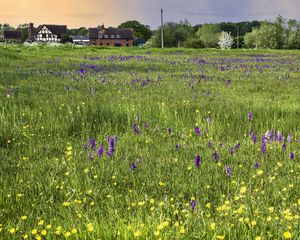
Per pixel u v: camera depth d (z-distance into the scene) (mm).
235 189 4656
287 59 35594
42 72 18328
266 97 11555
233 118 8375
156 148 6445
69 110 8352
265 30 110000
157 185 4805
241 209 3580
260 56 42625
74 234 3410
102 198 4477
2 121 7699
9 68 20031
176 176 5098
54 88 13094
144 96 11297
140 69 21531
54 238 3492
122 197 4520
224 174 5145
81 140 6965
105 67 22203
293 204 4102
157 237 3271
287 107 9414
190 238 3355
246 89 13430
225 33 113875
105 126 7691
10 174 5207
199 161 5238
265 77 17953
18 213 4172
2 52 29000
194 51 53844
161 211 3848
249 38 119312
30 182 4941
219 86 14289
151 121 8133
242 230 3492
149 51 51750
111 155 5734
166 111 8648
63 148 6547
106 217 3934
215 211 4086
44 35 167250
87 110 8562
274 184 4688
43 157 6047
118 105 9008
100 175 5184
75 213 4000
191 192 4629
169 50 54250
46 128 7621
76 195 4527
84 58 31703
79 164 5555
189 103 9875
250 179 4742
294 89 13680
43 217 4027
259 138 6988
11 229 3555
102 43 168750
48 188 4754
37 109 8734
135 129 7184
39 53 38375
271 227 3543
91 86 13445
